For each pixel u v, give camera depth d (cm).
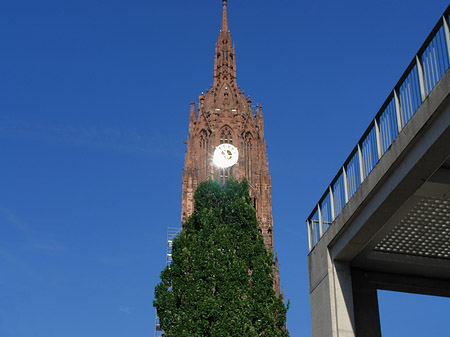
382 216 1980
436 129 1669
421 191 1875
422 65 1770
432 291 2322
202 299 5772
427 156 1719
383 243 2211
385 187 1916
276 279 8731
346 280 2217
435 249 2227
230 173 10150
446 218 2061
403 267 2272
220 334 5575
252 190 10081
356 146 2127
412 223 2098
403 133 1798
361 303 2253
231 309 5769
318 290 2306
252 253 6662
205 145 10400
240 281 6103
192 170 10094
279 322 5953
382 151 1952
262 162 10381
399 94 1877
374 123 2003
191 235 6519
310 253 2434
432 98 1662
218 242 6391
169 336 5528
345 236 2166
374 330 2219
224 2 12281
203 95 10988
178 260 6088
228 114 10600
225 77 11262
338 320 2150
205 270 5991
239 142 10381
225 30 11838
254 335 5653
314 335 2292
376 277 2294
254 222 6962
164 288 5844
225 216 6981
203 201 7031
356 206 2061
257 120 10806
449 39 1672
